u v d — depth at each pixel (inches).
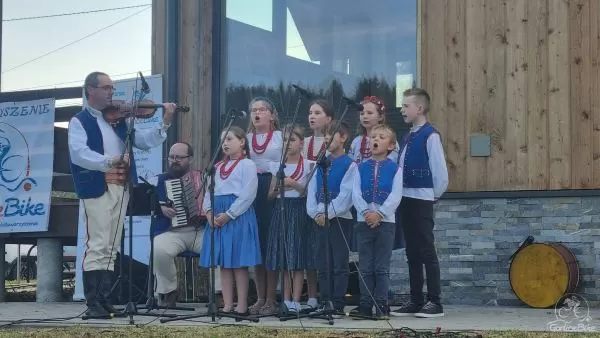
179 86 329.7
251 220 235.3
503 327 208.4
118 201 233.6
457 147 287.4
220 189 237.0
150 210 266.4
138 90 323.6
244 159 238.4
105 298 234.8
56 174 335.3
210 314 223.5
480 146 284.4
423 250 228.8
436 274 230.4
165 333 200.8
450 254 284.7
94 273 231.1
